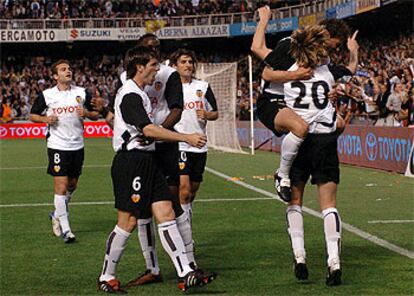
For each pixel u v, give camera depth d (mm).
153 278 15312
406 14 76125
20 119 105875
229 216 24719
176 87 15828
